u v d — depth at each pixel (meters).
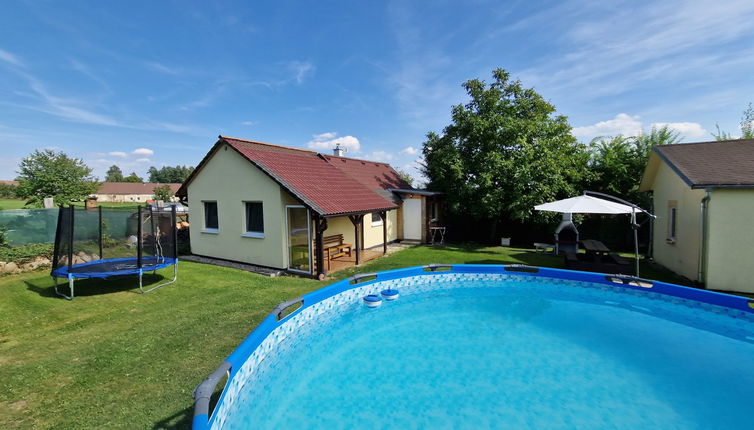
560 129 16.44
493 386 5.00
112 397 4.27
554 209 10.65
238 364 4.40
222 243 12.98
